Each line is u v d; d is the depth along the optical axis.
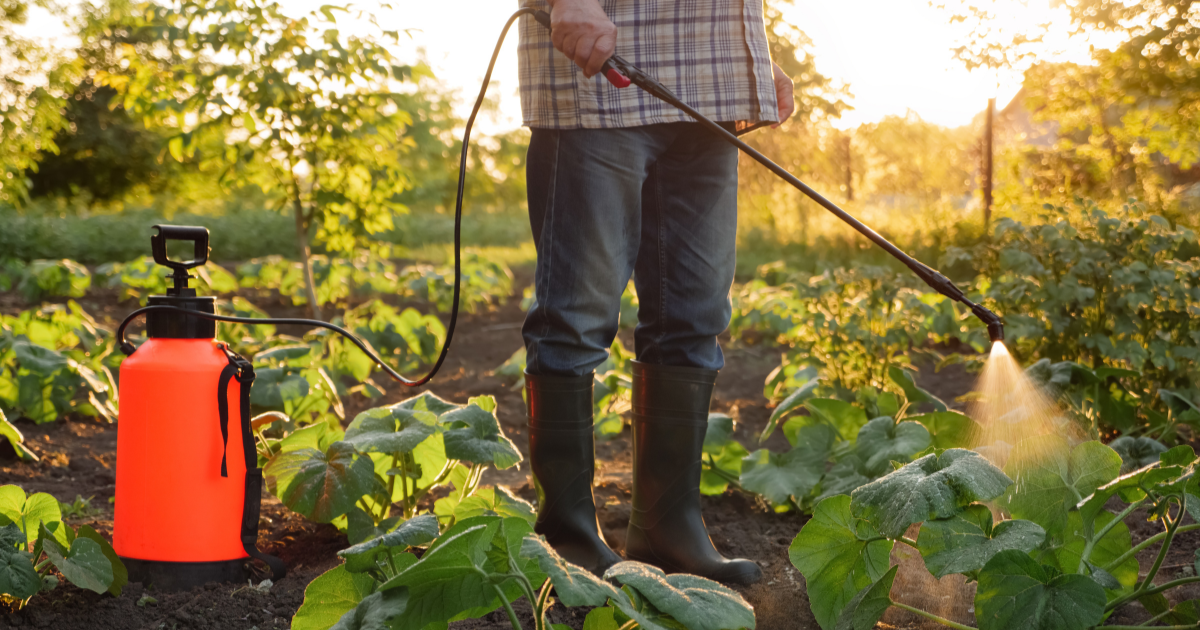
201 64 5.57
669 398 1.88
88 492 2.60
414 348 5.04
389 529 1.90
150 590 1.76
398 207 6.08
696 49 1.81
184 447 1.75
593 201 1.77
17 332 4.33
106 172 29.08
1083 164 9.12
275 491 1.92
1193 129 7.98
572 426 1.84
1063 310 3.44
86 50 19.03
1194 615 1.40
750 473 2.43
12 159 10.02
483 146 45.47
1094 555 1.54
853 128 14.48
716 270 1.91
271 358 2.95
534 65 1.82
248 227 15.84
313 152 5.73
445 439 1.90
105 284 8.18
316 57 5.32
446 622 1.22
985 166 10.80
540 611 1.19
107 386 3.66
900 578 1.83
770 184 14.23
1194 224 5.78
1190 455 1.40
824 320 3.84
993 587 1.23
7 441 2.98
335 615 1.37
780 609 1.72
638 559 1.92
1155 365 3.27
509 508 1.89
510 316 7.35
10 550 1.54
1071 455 1.50
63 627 1.59
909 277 5.27
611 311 1.84
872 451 2.26
